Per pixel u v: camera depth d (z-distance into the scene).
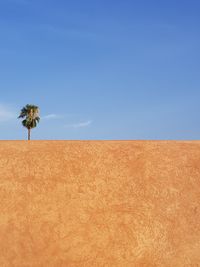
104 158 12.00
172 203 10.51
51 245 9.24
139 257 9.09
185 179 11.31
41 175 11.09
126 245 9.33
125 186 10.95
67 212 10.03
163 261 9.01
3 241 9.22
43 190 10.60
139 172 11.48
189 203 10.53
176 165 11.87
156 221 9.94
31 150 12.28
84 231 9.59
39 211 10.00
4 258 8.87
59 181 10.93
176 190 10.92
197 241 9.46
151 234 9.61
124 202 10.44
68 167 11.46
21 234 9.41
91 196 10.55
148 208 10.30
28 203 10.20
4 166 11.36
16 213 9.90
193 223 9.94
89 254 9.09
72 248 9.20
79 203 10.32
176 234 9.66
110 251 9.17
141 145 13.00
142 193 10.77
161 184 11.10
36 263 8.84
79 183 10.92
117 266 8.86
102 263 8.91
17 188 10.60
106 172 11.39
